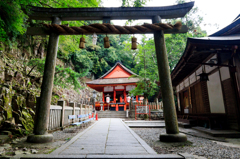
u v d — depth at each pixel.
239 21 6.64
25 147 3.67
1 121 5.08
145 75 14.73
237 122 5.61
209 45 5.29
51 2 8.20
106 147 3.52
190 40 5.33
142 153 3.04
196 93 9.10
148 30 4.79
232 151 3.55
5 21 5.35
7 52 9.24
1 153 3.15
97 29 4.64
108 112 17.20
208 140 4.88
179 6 4.89
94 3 8.50
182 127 8.15
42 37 12.38
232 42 5.11
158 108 15.05
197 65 8.48
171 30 4.98
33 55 12.08
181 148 3.73
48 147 3.69
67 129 7.11
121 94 24.45
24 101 6.63
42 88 4.50
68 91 18.27
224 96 6.36
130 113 15.96
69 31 4.70
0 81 6.24
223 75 6.39
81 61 24.36
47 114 4.45
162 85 4.62
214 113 7.13
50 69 4.63
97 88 24.06
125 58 39.19
